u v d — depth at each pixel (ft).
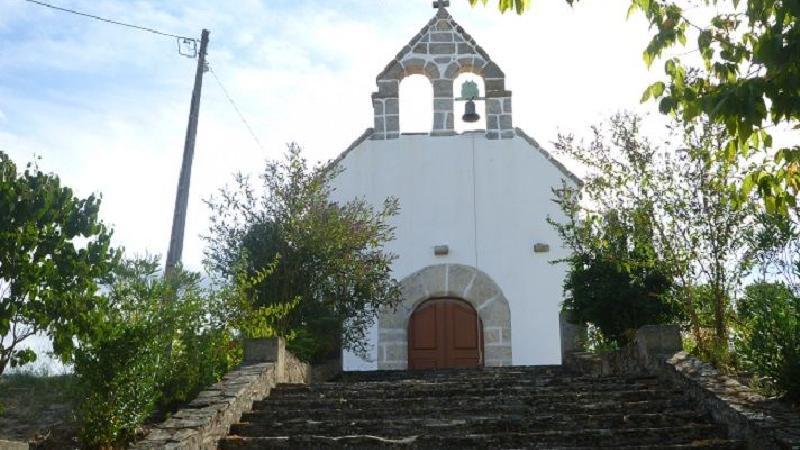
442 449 28.99
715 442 28.12
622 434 29.22
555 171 59.88
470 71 62.90
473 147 60.64
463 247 58.80
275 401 34.35
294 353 43.62
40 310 28.12
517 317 57.41
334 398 34.81
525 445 28.99
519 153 60.39
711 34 25.62
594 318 44.14
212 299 38.32
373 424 30.89
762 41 21.57
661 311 42.88
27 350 28.40
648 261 41.86
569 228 46.47
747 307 37.65
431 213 59.52
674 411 31.96
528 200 59.52
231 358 38.34
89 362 30.50
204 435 28.81
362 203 52.54
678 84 25.43
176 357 34.58
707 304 41.52
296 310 46.19
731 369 36.99
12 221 28.07
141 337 31.27
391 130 61.16
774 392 31.60
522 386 36.60
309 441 29.45
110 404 30.45
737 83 22.30
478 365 57.26
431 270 58.44
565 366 47.09
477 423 30.50
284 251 46.96
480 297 57.88
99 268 29.68
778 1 22.44
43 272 28.07
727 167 39.65
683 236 41.27
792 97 21.76
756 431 27.32
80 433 30.55
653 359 36.76
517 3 22.98
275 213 48.14
